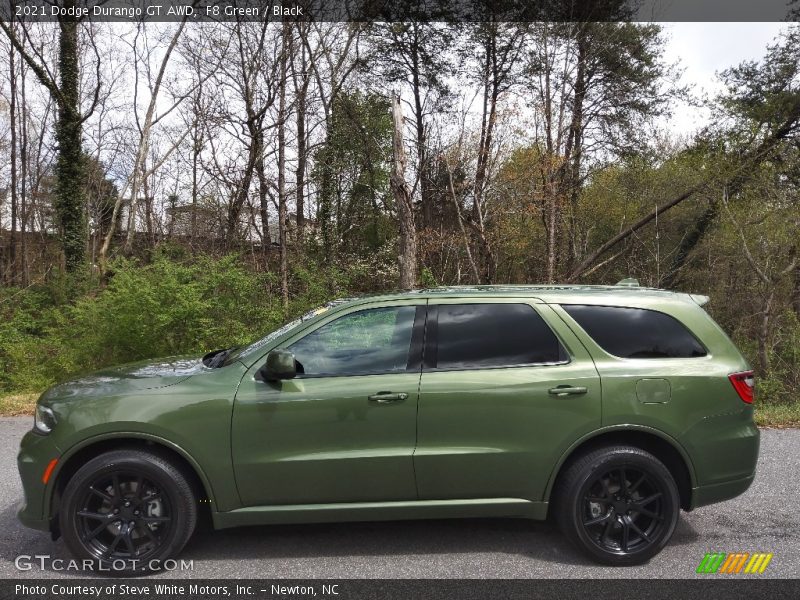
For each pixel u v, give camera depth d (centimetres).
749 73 1969
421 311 395
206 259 1148
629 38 2077
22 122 2423
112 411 360
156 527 363
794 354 1294
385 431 368
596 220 2294
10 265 2355
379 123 2158
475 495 374
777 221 1341
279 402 365
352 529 424
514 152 1795
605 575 357
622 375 376
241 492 365
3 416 780
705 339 395
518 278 2289
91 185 2373
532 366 379
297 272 1240
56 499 363
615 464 370
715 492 381
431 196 1891
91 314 1005
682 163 1964
